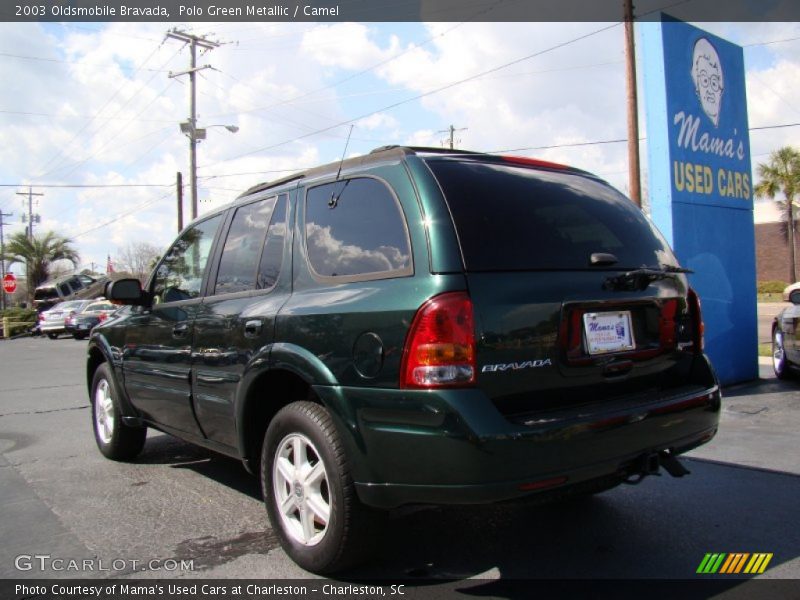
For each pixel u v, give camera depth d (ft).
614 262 10.91
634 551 11.82
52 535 13.05
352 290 10.51
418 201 10.12
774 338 31.12
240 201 14.74
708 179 28.35
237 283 13.64
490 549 12.00
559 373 9.96
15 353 66.23
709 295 28.09
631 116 52.70
